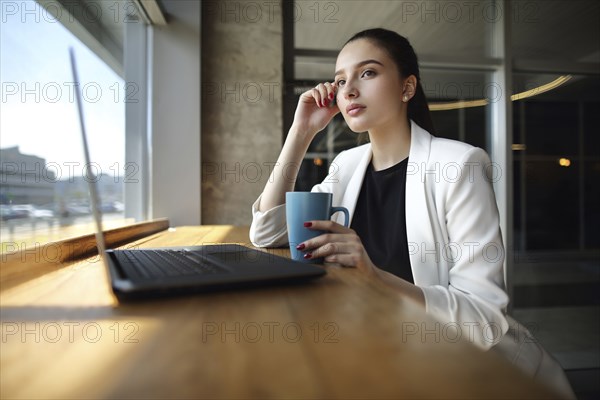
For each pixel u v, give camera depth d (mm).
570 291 4695
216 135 2291
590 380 2346
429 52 2814
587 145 7652
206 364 237
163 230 1668
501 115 2846
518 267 6238
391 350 254
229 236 1308
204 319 338
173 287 412
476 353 247
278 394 194
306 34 2656
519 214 7566
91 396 196
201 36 2291
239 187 2297
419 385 198
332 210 729
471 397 185
